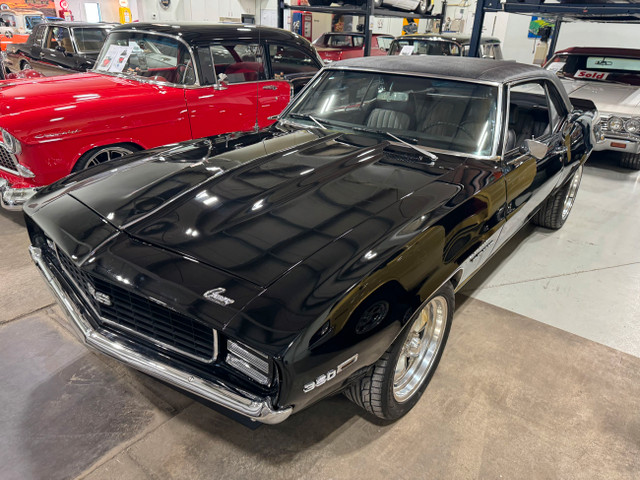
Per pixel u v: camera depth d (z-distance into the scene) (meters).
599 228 4.35
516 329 2.85
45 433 2.00
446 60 2.98
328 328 1.47
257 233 1.75
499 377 2.45
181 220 1.83
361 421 2.15
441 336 2.27
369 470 1.90
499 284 3.36
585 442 2.09
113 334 1.80
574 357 2.63
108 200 2.02
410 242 1.79
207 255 1.65
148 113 3.97
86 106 3.62
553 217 4.10
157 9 12.23
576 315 3.03
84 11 11.79
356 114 2.87
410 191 2.10
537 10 5.28
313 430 2.08
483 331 2.82
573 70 6.82
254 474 1.87
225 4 12.31
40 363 2.39
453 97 2.64
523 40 12.95
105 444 1.96
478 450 2.02
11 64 8.59
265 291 1.50
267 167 2.23
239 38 4.59
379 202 1.99
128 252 1.70
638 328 2.93
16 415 2.08
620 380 2.48
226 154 2.43
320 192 2.03
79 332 1.86
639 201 5.05
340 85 3.00
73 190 2.16
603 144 5.70
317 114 3.00
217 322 1.44
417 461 1.96
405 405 2.13
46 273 2.12
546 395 2.35
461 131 2.55
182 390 1.73
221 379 1.56
